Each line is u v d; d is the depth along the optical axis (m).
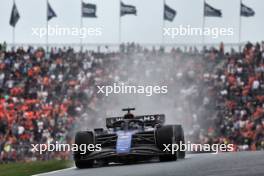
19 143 105.19
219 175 41.75
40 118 116.38
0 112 115.69
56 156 102.69
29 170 61.19
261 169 43.69
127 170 49.25
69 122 117.56
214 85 125.62
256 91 122.00
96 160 57.44
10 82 129.25
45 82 129.75
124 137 56.91
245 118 114.94
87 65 134.75
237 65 129.12
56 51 136.75
